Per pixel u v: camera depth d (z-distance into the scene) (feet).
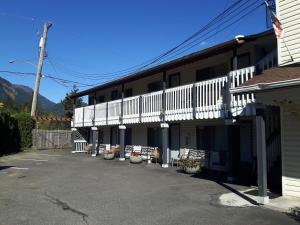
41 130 127.85
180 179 54.29
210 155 65.21
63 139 134.82
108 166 73.51
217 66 65.77
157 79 83.82
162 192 44.09
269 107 43.52
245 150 58.85
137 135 91.76
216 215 32.78
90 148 109.60
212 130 66.64
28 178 57.21
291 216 31.99
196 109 58.13
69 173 62.85
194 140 70.79
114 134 104.32
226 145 63.26
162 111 68.39
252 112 46.44
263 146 36.83
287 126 39.42
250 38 49.37
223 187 46.50
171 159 76.07
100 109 97.04
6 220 31.81
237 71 49.11
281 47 41.32
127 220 31.58
